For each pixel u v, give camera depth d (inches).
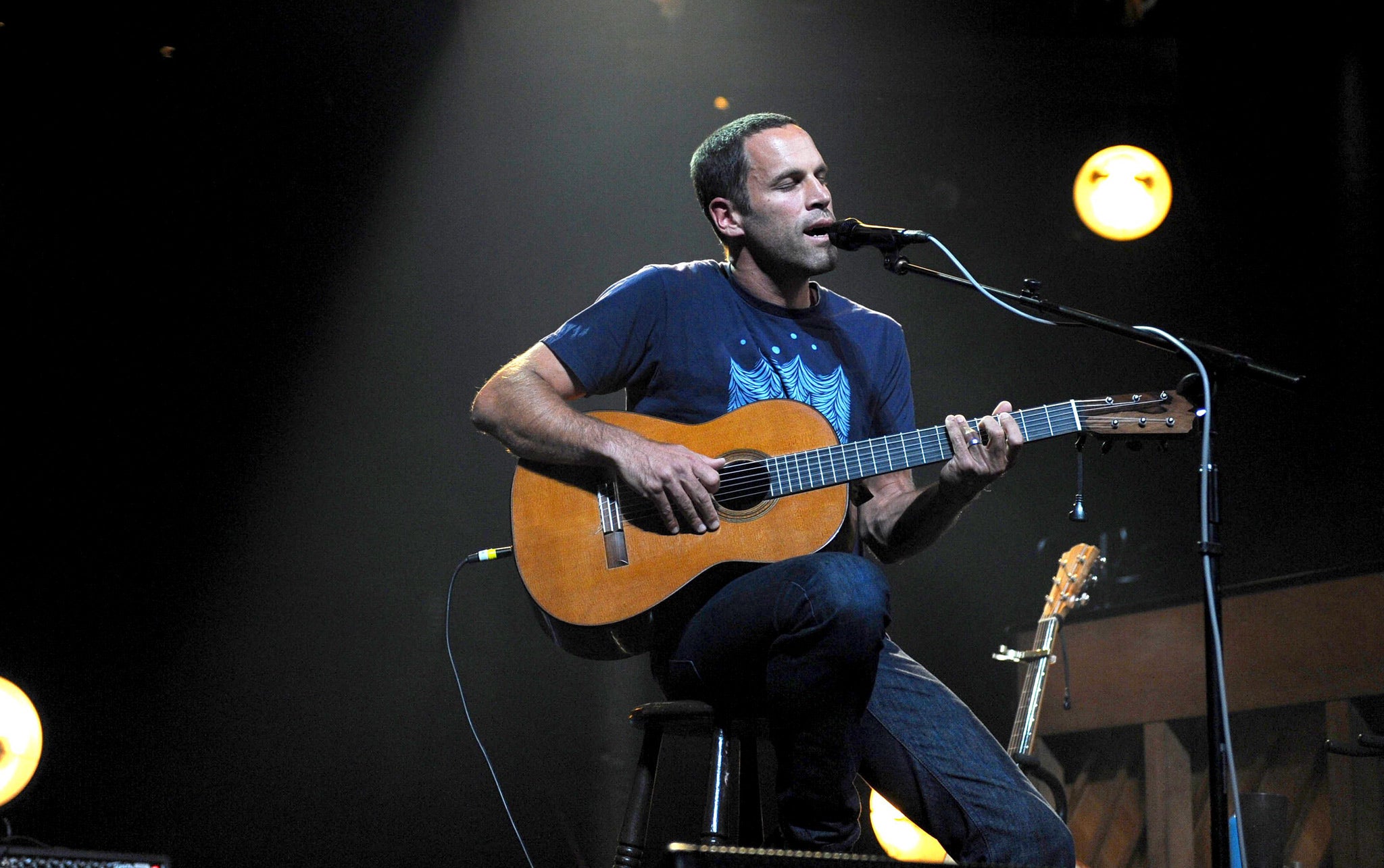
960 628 293.6
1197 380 105.2
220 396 255.1
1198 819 185.6
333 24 237.9
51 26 219.3
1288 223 287.3
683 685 117.0
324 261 270.4
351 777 251.6
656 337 128.5
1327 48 271.6
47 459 235.0
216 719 243.9
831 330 132.6
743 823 126.8
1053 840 111.3
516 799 259.9
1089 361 308.3
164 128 239.5
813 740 104.4
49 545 233.0
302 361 268.4
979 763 113.4
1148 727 186.5
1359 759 162.2
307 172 260.2
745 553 117.4
